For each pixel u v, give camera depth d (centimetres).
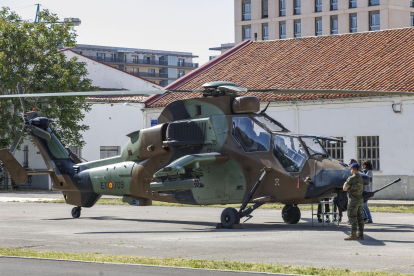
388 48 3681
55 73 4812
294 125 3462
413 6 8562
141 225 2072
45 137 2431
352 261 1200
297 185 1808
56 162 2472
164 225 2070
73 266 1147
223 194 1955
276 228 1897
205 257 1274
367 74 3425
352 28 8519
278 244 1469
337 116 3338
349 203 1541
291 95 3456
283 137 1877
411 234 1666
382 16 8250
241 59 4256
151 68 18575
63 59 5019
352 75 3466
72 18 5066
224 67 4206
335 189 1791
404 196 3139
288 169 1838
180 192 2062
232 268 1113
